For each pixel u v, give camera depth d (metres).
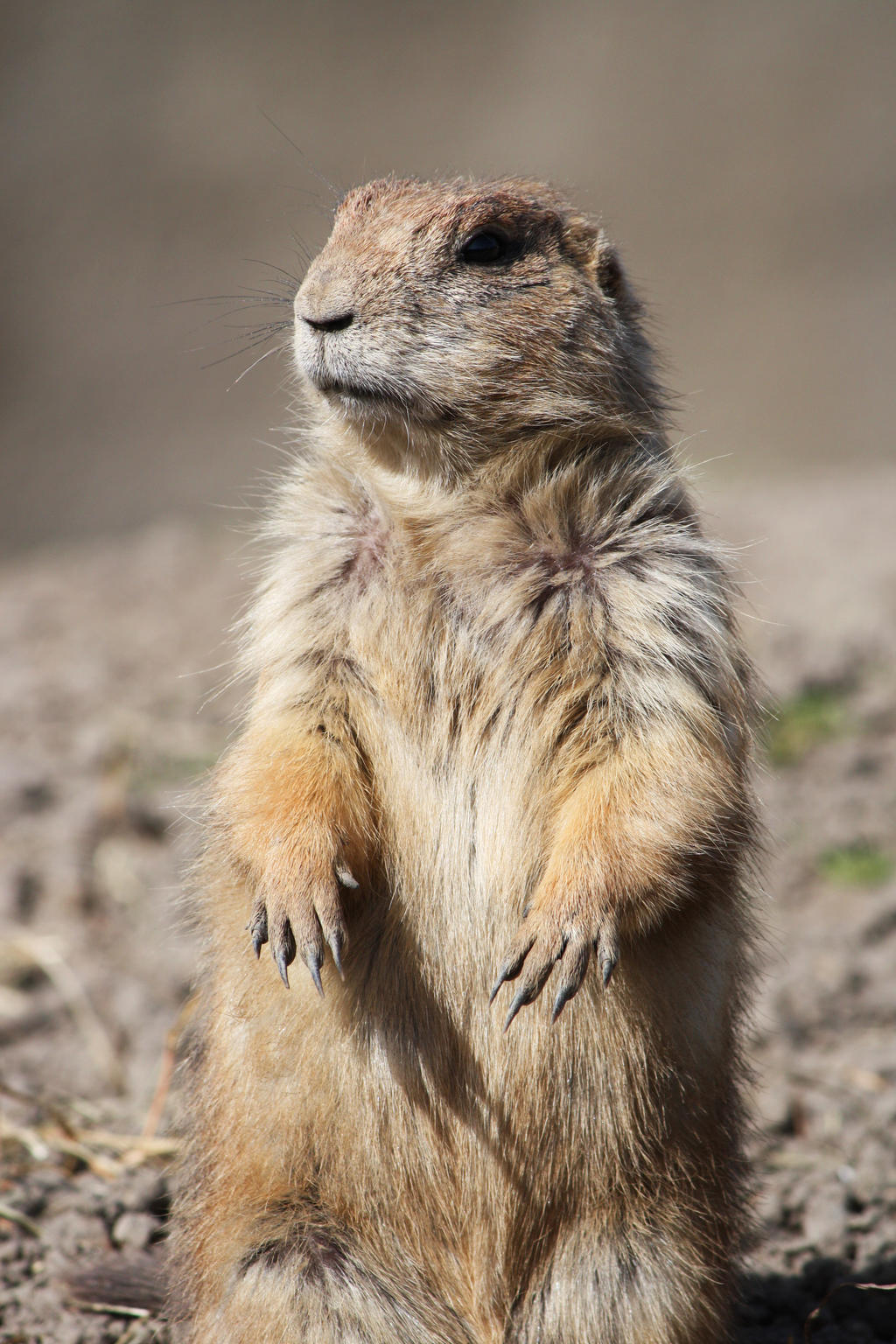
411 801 7.30
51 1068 11.16
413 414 7.64
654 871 6.67
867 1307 8.24
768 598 20.55
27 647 20.58
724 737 7.29
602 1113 7.06
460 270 7.76
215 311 47.56
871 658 18.48
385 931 7.23
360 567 7.72
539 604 7.42
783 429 40.34
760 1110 10.38
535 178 11.09
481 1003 7.14
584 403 7.76
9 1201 8.94
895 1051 11.37
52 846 14.45
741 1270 7.91
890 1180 9.53
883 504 25.56
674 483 7.81
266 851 6.90
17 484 37.47
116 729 16.73
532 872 7.16
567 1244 7.14
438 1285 7.24
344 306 7.58
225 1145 7.20
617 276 8.41
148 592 23.17
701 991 7.07
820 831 14.76
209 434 41.38
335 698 7.46
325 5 64.38
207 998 7.69
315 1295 6.79
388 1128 7.09
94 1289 8.04
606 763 7.08
